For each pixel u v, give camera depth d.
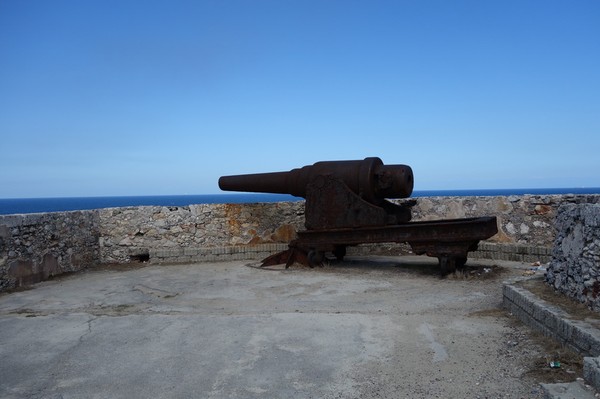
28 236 8.88
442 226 8.42
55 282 9.09
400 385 4.09
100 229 11.33
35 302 7.40
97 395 4.05
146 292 8.04
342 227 9.38
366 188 9.13
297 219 11.42
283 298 7.32
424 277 8.53
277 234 11.48
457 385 4.04
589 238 5.03
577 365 4.12
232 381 4.25
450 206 10.89
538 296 5.45
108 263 11.27
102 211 11.36
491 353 4.66
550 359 4.30
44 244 9.32
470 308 6.32
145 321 6.03
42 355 4.97
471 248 8.41
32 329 5.83
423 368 4.39
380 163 9.47
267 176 10.59
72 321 6.12
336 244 9.54
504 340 4.97
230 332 5.50
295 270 9.64
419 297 7.05
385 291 7.54
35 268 9.02
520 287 5.94
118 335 5.52
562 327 4.52
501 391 3.88
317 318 5.93
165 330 5.64
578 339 4.24
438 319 5.79
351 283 8.22
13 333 5.70
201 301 7.29
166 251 11.15
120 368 4.59
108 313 6.53
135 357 4.85
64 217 9.97
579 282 5.16
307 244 9.83
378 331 5.39
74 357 4.89
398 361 4.57
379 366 4.47
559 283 5.65
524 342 4.82
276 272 9.52
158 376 4.39
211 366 4.57
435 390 3.97
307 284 8.27
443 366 4.42
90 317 6.29
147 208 11.42
